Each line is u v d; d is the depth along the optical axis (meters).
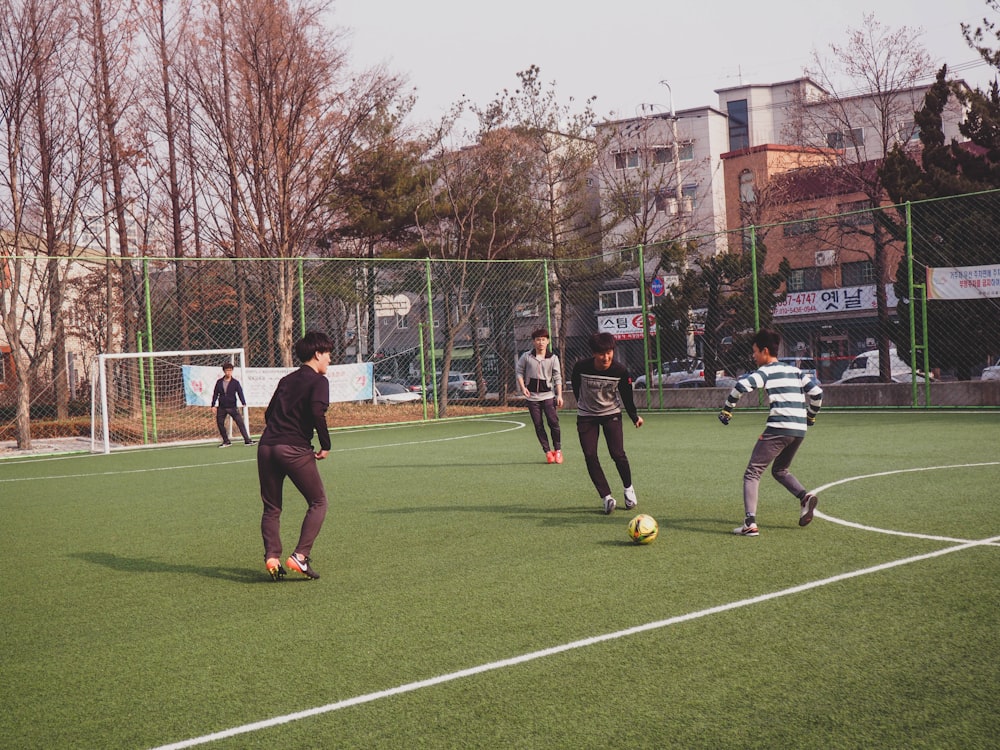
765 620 4.49
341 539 7.26
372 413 23.61
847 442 12.64
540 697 3.60
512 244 29.45
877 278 21.98
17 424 19.92
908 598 4.76
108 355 18.19
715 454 12.10
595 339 7.80
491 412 24.67
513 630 4.53
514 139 28.50
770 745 3.09
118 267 26.38
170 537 7.72
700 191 51.19
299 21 23.50
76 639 4.74
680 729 3.24
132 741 3.35
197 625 4.91
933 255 20.44
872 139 43.22
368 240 32.59
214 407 18.80
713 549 6.21
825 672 3.73
